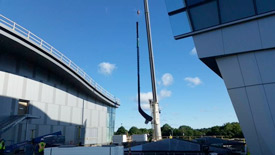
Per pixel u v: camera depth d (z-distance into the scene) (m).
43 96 31.23
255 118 10.05
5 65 26.17
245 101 10.41
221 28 11.37
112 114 55.38
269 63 10.16
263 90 10.08
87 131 41.09
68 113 36.09
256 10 10.54
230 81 10.93
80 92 40.19
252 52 10.62
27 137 27.61
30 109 28.75
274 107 9.72
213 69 14.10
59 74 34.25
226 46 11.11
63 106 35.09
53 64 30.47
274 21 10.19
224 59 11.29
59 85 34.72
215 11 11.51
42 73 31.59
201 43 11.81
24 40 25.31
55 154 12.55
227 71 11.09
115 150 12.47
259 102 10.08
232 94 10.77
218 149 16.09
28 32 26.42
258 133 9.88
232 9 11.10
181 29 12.38
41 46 27.75
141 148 16.78
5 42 24.92
